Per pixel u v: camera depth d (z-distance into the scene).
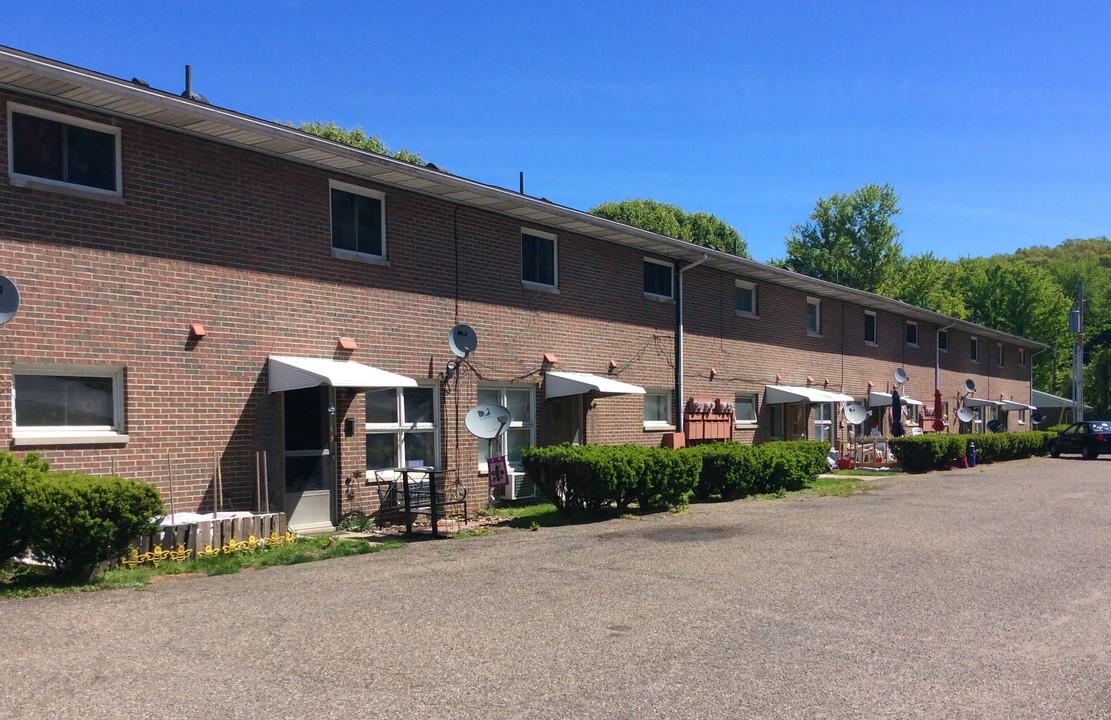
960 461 26.50
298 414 12.28
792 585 8.22
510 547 10.45
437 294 14.27
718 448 16.23
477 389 15.05
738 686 5.30
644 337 18.91
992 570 9.09
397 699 4.96
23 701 4.80
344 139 38.19
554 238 16.78
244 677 5.28
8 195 9.38
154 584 8.07
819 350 25.98
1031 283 61.41
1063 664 5.86
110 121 10.27
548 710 4.83
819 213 55.78
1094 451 31.47
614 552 10.02
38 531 7.70
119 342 10.21
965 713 4.93
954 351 36.25
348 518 12.51
